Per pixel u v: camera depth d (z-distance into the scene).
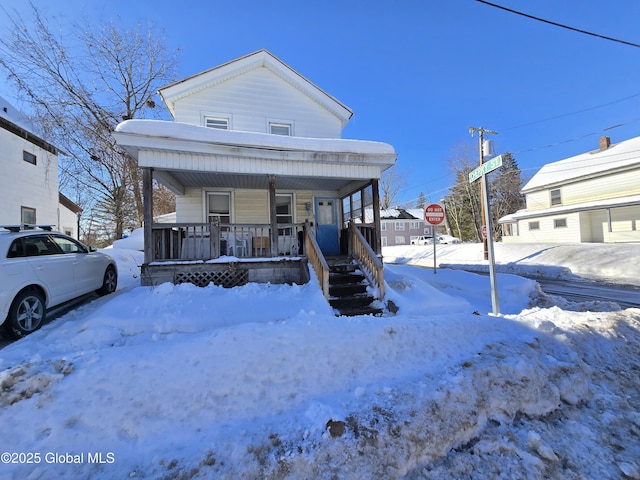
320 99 11.02
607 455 2.35
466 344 3.78
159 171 7.11
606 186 20.31
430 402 2.70
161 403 2.66
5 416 2.43
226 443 2.37
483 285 8.76
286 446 2.31
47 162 15.29
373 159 7.77
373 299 6.36
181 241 7.64
